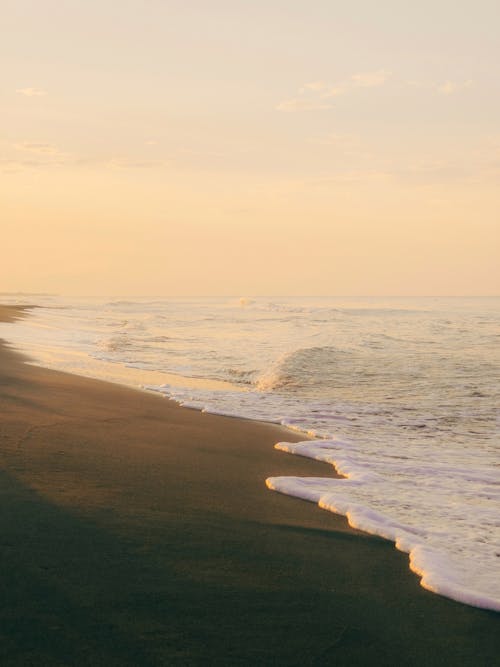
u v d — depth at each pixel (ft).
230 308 247.09
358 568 14.07
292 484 21.07
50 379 43.42
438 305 318.04
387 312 204.23
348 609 11.91
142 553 13.37
